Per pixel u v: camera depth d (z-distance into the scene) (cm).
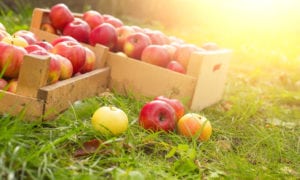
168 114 157
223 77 206
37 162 124
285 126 189
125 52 192
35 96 145
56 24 197
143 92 185
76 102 159
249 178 139
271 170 148
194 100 183
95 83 176
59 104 153
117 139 142
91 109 161
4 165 121
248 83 260
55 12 196
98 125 149
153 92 184
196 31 449
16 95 145
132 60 185
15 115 145
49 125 149
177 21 493
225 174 140
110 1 392
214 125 176
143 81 185
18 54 150
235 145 165
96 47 184
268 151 159
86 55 175
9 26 254
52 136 142
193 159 144
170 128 157
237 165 143
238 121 183
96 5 370
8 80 153
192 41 393
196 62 181
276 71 317
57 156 130
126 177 126
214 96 200
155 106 157
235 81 254
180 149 144
